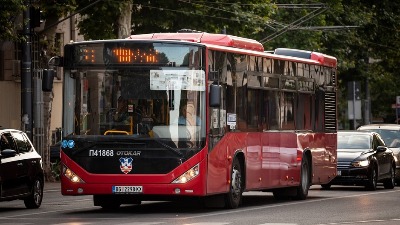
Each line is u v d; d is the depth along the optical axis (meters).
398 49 88.00
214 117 28.56
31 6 47.69
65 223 24.95
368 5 87.75
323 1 79.94
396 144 49.84
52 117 63.22
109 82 28.16
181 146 27.80
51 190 44.19
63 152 28.27
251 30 66.56
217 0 63.84
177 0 62.91
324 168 38.34
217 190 28.88
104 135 28.03
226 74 29.45
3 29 40.62
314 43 77.12
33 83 50.31
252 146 31.41
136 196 29.23
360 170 43.06
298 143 35.31
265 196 38.69
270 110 32.88
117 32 58.78
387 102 100.75
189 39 29.70
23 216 28.03
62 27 64.00
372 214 28.02
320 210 29.72
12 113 59.91
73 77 28.34
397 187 48.53
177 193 27.80
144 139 27.84
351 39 84.94
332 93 39.16
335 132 39.56
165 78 28.00
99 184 27.95
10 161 30.25
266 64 32.59
